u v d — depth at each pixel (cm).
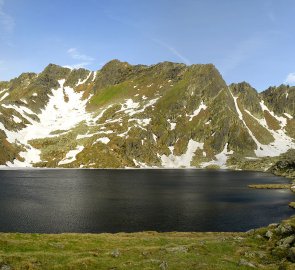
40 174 18462
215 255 3606
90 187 12456
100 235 4941
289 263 3200
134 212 7556
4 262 3128
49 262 3228
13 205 8225
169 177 17650
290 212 7800
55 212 7412
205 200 9581
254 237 4434
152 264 3195
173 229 6009
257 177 18450
